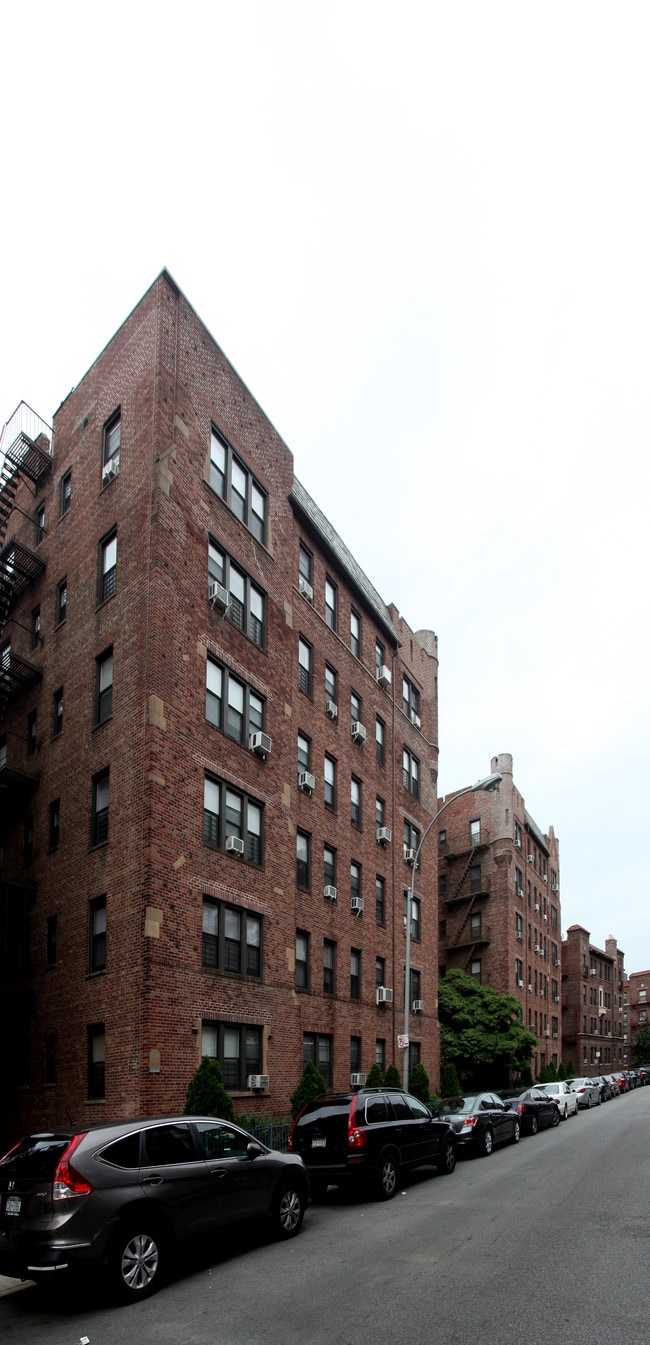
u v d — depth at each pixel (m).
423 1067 29.27
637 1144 21.56
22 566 23.19
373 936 27.80
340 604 28.47
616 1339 6.97
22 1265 8.14
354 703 28.94
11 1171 8.74
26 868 20.61
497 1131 21.05
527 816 55.25
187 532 19.48
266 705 22.17
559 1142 22.77
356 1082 24.66
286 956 21.45
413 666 35.41
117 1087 15.84
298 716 24.28
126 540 19.31
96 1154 8.75
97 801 18.59
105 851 17.69
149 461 18.97
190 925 17.42
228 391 22.41
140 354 20.25
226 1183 10.03
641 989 109.25
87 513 21.33
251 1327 7.57
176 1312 8.12
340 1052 24.23
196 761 18.47
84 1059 16.84
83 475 21.95
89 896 17.86
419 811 33.84
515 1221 11.77
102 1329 7.70
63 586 22.09
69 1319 8.05
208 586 19.98
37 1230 8.18
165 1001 16.27
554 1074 52.66
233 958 19.17
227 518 21.34
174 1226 9.16
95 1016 16.81
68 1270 8.23
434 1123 16.66
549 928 61.38
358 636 30.02
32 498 24.67
